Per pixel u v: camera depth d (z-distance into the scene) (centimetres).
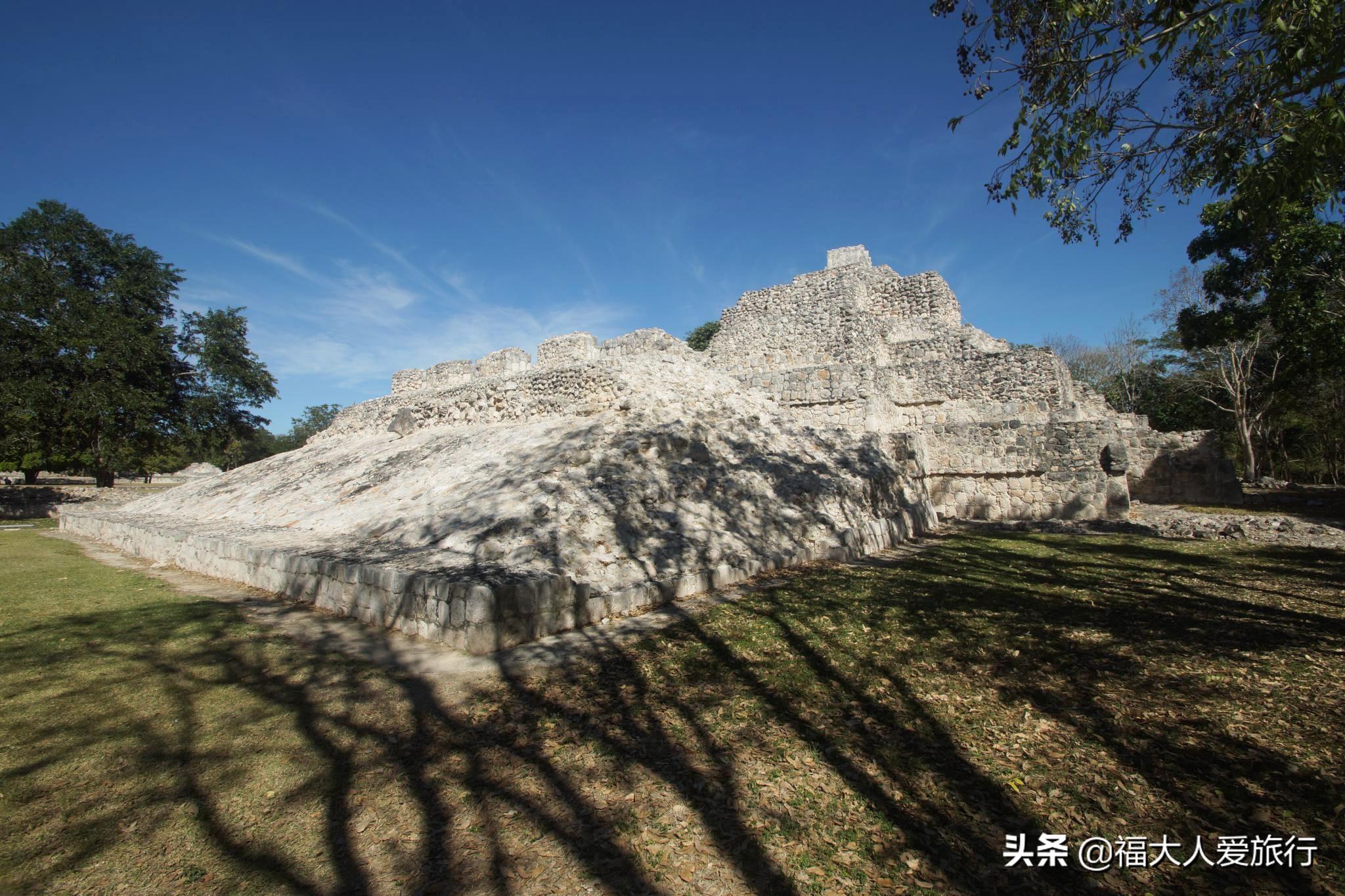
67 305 2459
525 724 461
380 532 945
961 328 2091
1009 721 441
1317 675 498
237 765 409
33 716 485
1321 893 277
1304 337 1636
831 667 549
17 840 331
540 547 767
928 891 286
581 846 323
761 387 1945
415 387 2814
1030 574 903
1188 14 606
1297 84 591
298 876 304
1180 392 3253
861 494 1255
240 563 980
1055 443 1525
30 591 954
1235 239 1780
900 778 375
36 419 2291
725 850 317
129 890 295
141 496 2616
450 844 327
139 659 617
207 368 3084
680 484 1010
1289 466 3428
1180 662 533
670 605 772
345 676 561
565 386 1319
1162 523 1320
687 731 442
